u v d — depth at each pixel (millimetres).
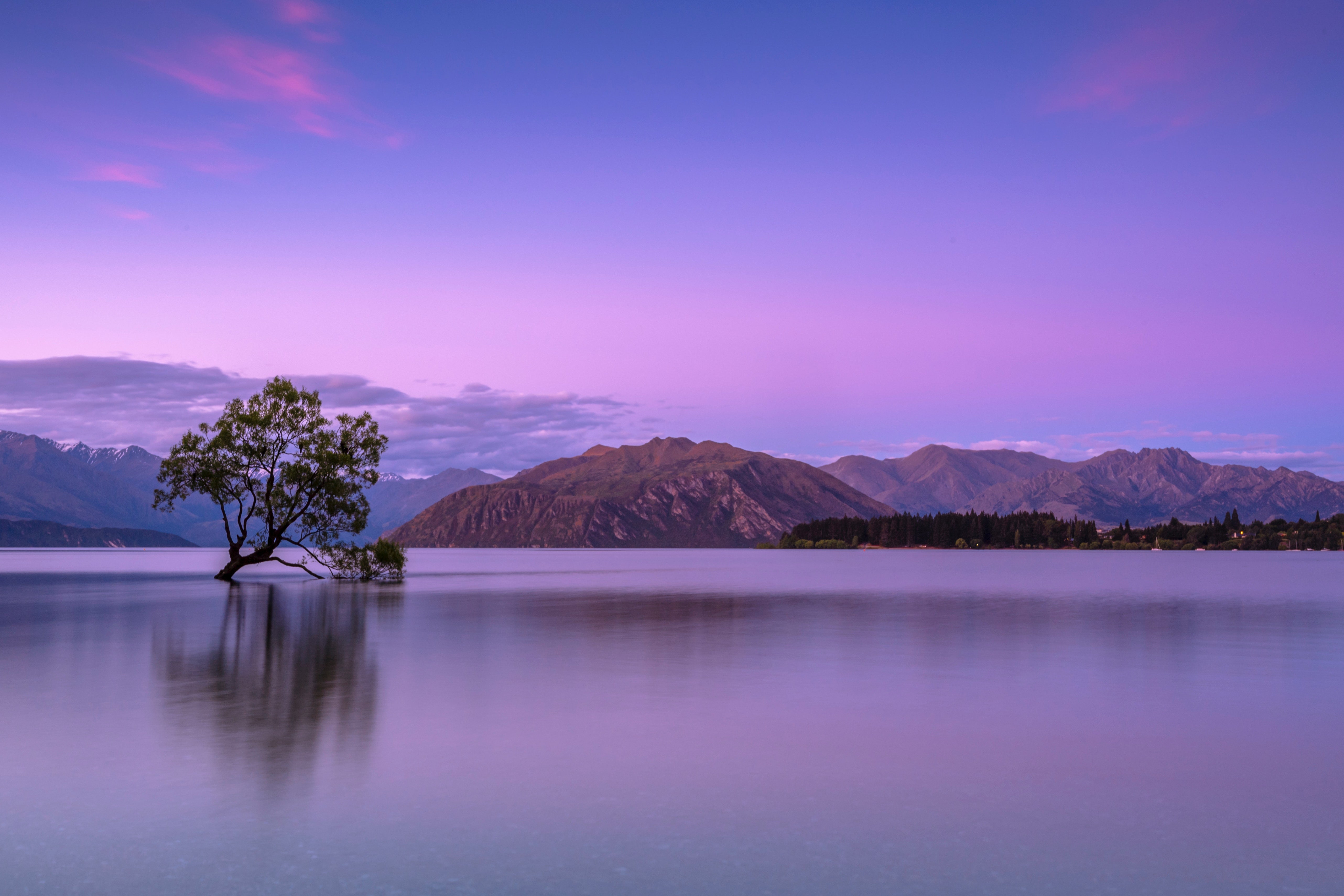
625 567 177750
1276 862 10617
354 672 25422
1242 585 95688
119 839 11180
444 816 12094
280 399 79750
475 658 28938
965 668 27109
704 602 61062
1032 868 10391
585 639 35062
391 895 9500
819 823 11969
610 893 9617
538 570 149375
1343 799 13148
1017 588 87125
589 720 18500
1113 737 17203
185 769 14422
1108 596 72188
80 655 29219
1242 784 13961
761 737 17062
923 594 74688
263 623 41469
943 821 12078
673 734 17328
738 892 9664
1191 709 20281
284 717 18656
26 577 107312
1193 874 10234
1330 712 20031
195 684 23172
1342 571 159875
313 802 12656
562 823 11875
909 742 16688
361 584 84812
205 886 9766
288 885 9773
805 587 88125
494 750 15852
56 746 15961
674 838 11328
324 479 80125
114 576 111062
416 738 16703
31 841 11102
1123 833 11641
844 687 23156
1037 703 20938
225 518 83250
